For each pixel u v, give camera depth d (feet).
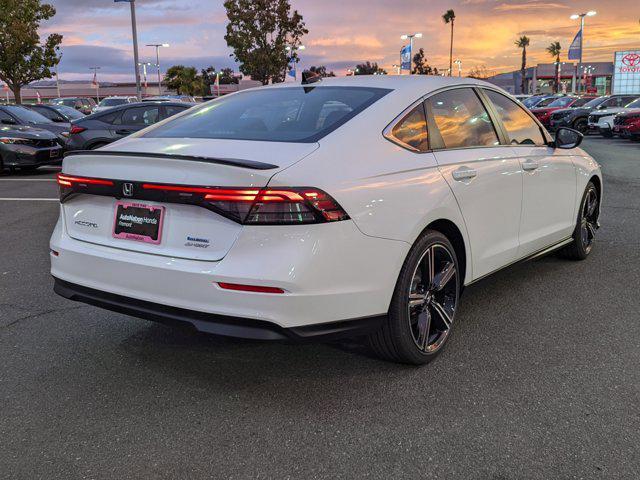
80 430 8.45
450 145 10.94
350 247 8.45
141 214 9.00
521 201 12.75
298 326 8.20
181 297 8.47
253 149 9.03
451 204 10.28
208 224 8.35
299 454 7.83
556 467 7.47
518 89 290.97
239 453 7.87
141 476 7.40
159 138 10.48
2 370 10.35
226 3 132.67
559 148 14.61
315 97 10.88
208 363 10.61
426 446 7.97
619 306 13.24
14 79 108.17
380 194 8.91
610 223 22.08
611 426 8.36
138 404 9.17
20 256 18.42
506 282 15.08
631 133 61.31
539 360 10.52
